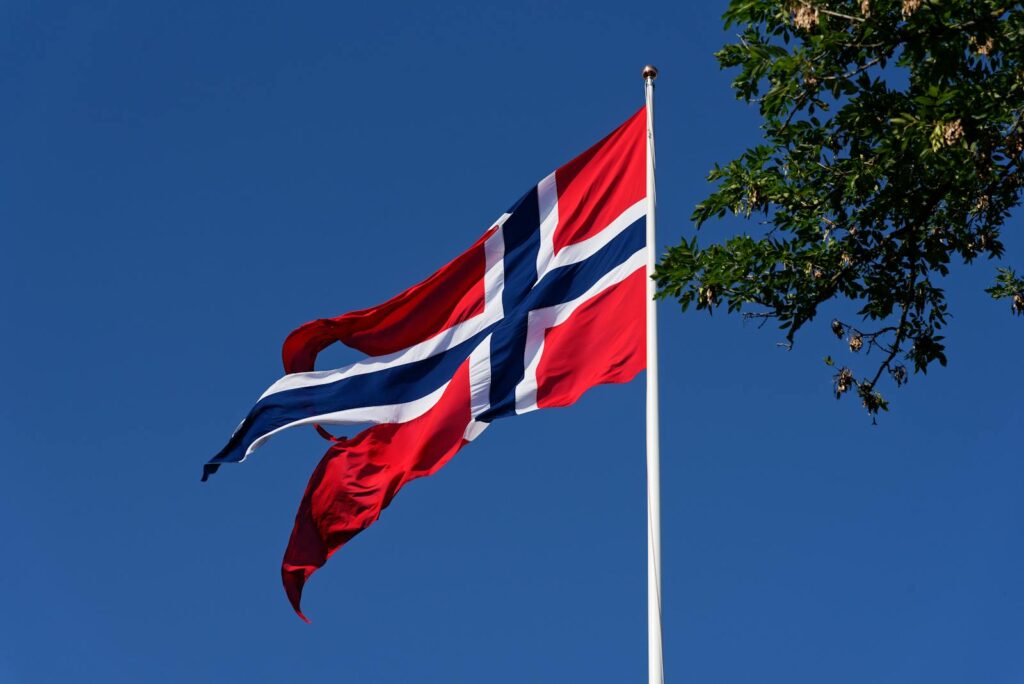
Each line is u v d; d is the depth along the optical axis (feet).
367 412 69.36
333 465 68.13
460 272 69.51
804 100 51.34
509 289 68.23
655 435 55.57
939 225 54.75
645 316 62.39
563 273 65.98
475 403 65.00
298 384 70.85
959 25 49.29
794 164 52.60
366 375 70.28
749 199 52.90
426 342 69.97
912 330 55.16
